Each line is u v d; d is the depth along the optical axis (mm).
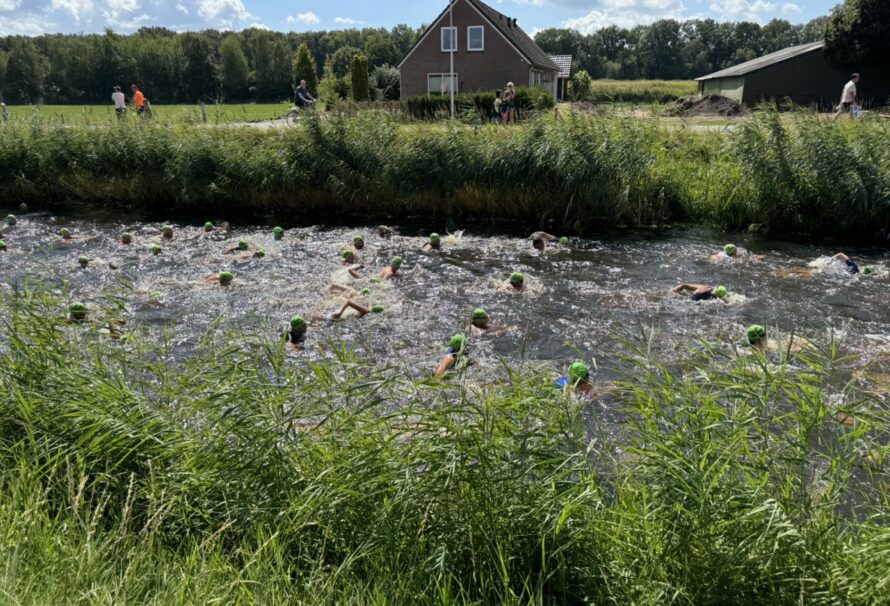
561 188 14641
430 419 3285
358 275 10609
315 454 3436
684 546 2664
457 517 3000
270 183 16891
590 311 8750
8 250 12602
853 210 12727
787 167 13289
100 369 4332
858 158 12898
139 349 5023
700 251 12125
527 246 12820
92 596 2494
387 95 52594
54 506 3281
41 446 3688
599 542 2881
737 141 13883
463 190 15461
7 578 2477
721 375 3574
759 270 10672
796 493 2816
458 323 8383
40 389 4094
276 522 3152
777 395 3311
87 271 10953
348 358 4418
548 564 2891
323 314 8758
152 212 17688
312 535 3143
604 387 6070
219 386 3898
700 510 2672
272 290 9859
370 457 3225
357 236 13688
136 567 2748
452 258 11898
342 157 16625
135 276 10648
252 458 3357
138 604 2527
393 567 2885
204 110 21125
